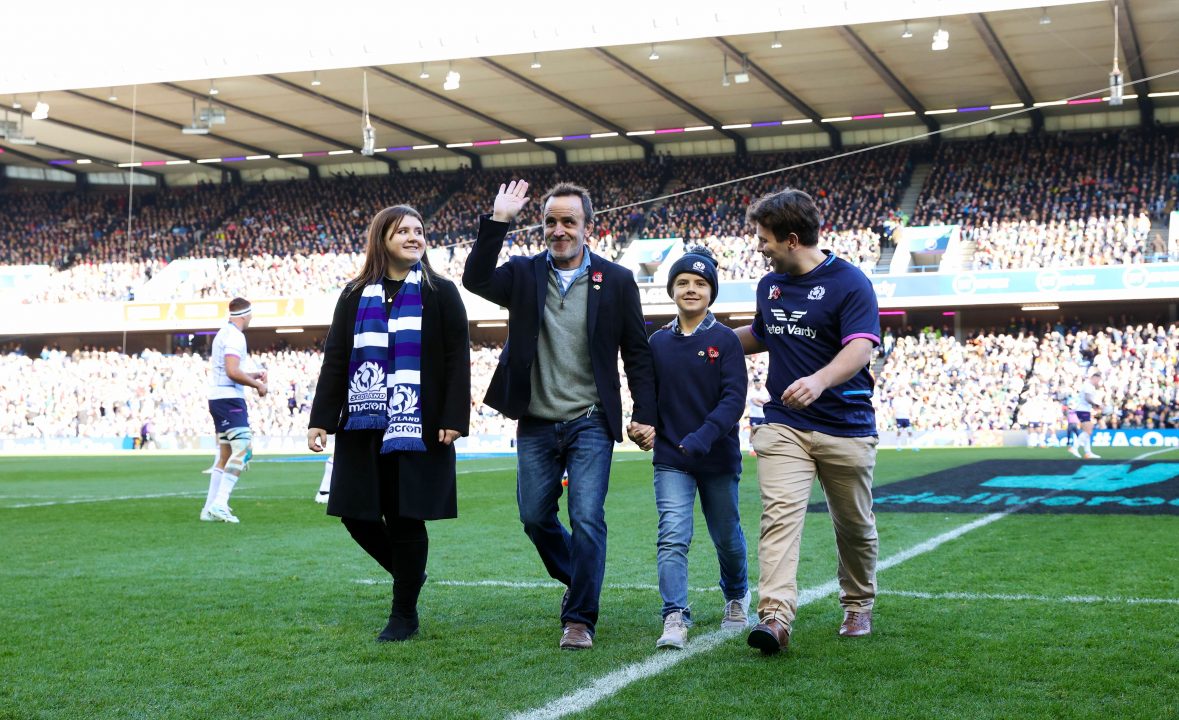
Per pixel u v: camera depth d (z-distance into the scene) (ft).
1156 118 110.52
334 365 14.19
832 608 15.92
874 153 119.96
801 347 13.50
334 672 12.32
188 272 125.59
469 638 14.15
